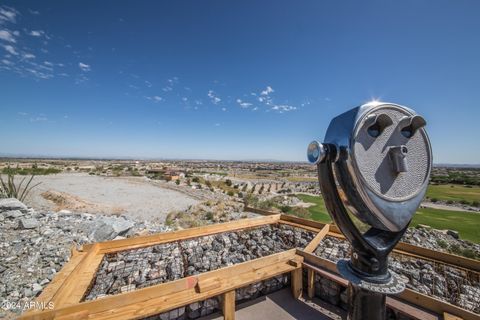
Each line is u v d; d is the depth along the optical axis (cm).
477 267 362
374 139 122
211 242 528
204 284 292
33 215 712
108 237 654
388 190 120
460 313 249
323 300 361
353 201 126
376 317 132
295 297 364
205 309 326
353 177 118
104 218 812
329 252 455
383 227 125
